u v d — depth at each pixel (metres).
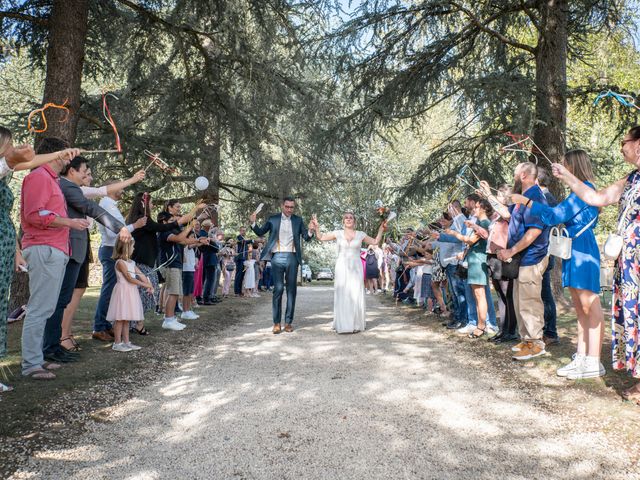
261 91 12.84
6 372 4.68
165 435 3.49
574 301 4.75
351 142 11.61
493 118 8.80
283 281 8.13
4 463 2.95
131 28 11.08
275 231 8.17
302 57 11.33
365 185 21.23
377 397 4.32
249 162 16.16
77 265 5.25
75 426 3.59
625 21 9.87
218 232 13.52
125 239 5.23
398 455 3.16
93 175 12.38
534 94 8.50
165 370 5.33
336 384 4.74
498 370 5.18
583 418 3.71
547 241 5.43
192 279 8.93
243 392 4.50
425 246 10.23
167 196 15.22
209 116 13.83
